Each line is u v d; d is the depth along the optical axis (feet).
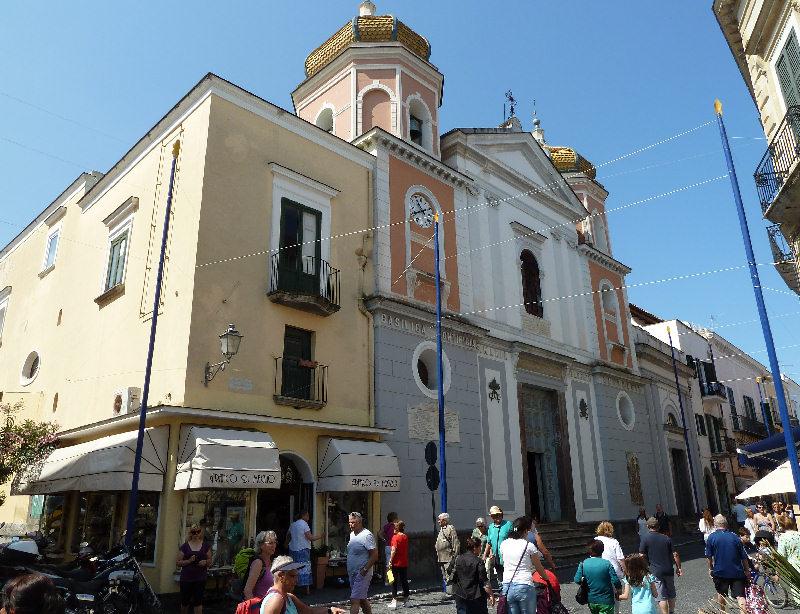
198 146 47.55
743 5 45.16
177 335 43.11
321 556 43.70
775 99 42.75
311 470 45.78
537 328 75.25
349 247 55.36
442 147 72.02
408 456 53.11
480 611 24.49
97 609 27.76
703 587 43.50
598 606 23.73
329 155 56.24
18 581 10.31
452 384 60.13
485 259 70.23
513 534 25.14
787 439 31.50
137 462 36.29
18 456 47.37
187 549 32.50
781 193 37.88
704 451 109.50
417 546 51.03
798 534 32.04
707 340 129.08
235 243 46.62
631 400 89.10
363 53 67.10
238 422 42.27
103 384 50.85
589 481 75.61
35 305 69.00
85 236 61.98
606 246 98.89
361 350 53.26
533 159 82.89
